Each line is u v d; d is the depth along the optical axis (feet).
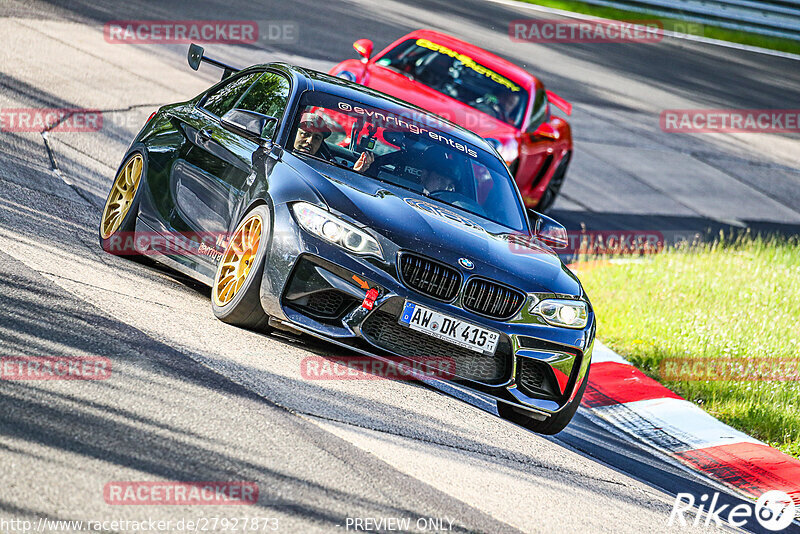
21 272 61.46
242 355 58.03
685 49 319.88
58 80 129.90
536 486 52.65
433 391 66.33
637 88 253.65
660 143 212.84
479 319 62.03
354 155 71.41
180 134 77.05
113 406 45.03
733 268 138.72
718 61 314.55
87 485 37.22
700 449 77.36
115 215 78.48
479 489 48.80
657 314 108.88
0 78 122.31
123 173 79.66
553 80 233.96
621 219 159.12
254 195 65.57
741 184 203.31
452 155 76.23
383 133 74.54
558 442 66.74
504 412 68.33
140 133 81.71
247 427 46.93
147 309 62.18
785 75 317.83
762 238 170.81
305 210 61.87
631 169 189.98
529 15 298.76
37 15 160.97
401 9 256.11
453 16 267.18
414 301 60.70
